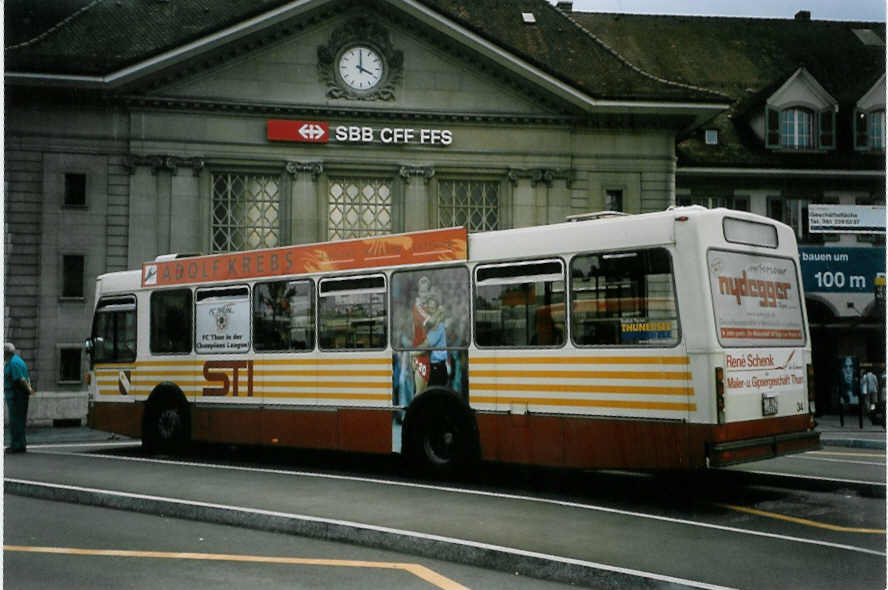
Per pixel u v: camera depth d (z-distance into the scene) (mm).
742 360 9688
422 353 11906
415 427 12008
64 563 7359
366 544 8008
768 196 34406
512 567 7016
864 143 35438
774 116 34844
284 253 13688
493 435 11102
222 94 27891
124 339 15945
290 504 9688
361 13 28625
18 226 26938
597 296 10250
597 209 29641
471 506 9586
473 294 11438
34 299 26953
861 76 37469
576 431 10289
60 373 26938
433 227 28844
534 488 11242
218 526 9000
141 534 8594
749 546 7637
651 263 9852
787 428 10219
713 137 34969
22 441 15812
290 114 28281
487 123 29234
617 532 8195
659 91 29609
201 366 14633
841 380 32750
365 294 12641
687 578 6555
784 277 10641
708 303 9469
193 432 14680
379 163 28688
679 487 11367
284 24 28141
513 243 11117
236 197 28141
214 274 14609
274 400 13578
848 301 30312
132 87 27281
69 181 27500
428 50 29047
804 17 41188
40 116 27156
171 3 31000
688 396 9445
